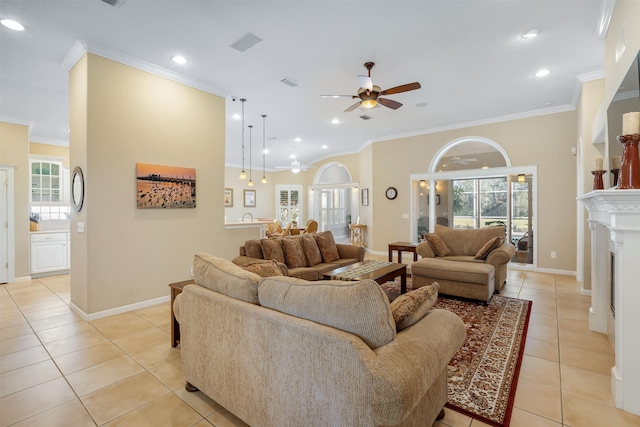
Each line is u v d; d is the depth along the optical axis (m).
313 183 10.37
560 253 5.37
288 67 3.79
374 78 4.12
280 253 4.11
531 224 5.73
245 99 4.88
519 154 5.72
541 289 4.41
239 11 2.72
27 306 3.78
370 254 7.48
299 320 1.38
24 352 2.59
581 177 4.45
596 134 3.75
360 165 8.58
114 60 3.39
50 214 6.35
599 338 2.81
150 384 2.14
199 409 1.87
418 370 1.19
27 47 3.23
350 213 11.84
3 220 5.00
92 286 3.29
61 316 3.42
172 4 2.62
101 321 3.26
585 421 1.75
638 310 1.81
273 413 1.46
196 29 2.99
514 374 2.22
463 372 2.25
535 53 3.48
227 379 1.70
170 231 3.91
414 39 3.19
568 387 2.07
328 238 4.89
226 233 4.52
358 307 1.26
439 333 1.46
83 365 2.39
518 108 5.39
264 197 10.95
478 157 6.33
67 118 5.23
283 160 10.23
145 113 3.66
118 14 2.74
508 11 2.74
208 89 4.28
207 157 4.29
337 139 7.69
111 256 3.41
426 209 6.85
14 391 2.06
